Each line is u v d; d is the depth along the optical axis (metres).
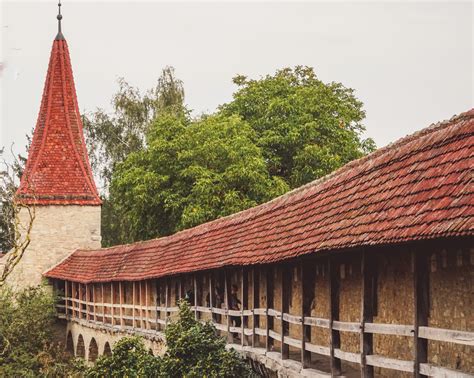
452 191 12.97
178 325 24.11
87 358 42.75
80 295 44.12
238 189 44.19
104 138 59.94
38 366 36.47
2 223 49.62
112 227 63.47
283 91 51.56
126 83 59.75
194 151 45.06
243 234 23.84
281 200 22.55
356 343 18.75
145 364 24.55
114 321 38.53
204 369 22.45
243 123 47.12
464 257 13.47
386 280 16.77
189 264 27.38
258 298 23.94
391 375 16.75
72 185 51.19
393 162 16.02
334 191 18.41
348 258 18.75
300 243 18.09
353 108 54.53
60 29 54.22
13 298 45.94
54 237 50.41
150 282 34.16
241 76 53.03
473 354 13.34
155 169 46.75
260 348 22.31
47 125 52.34
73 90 53.44
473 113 14.05
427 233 12.68
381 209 14.97
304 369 18.22
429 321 14.67
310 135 48.16
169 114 50.12
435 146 14.59
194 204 43.47
